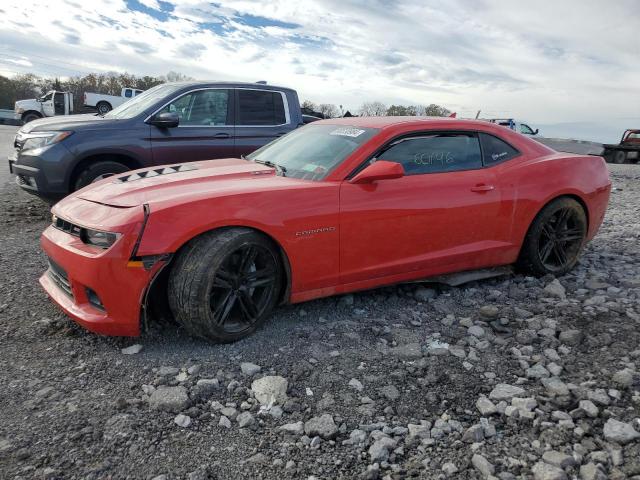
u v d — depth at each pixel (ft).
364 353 10.40
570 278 15.01
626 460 7.23
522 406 8.43
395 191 12.02
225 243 9.92
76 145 19.97
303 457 7.38
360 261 11.80
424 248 12.63
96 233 9.84
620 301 12.90
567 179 14.51
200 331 10.09
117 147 20.63
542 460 7.29
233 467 7.13
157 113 21.58
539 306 12.61
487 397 8.88
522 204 13.83
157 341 10.52
